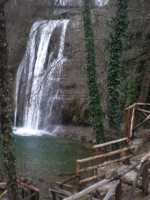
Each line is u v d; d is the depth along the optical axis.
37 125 26.88
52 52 27.48
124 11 15.06
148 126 16.03
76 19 23.50
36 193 10.72
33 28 21.95
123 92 19.94
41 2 18.25
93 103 15.73
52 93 26.34
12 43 22.00
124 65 19.89
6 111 7.63
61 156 19.44
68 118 25.81
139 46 19.48
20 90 28.34
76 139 23.47
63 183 13.15
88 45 15.89
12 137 7.78
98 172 10.64
